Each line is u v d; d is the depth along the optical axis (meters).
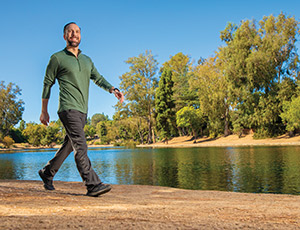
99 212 2.05
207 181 10.18
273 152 22.23
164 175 12.23
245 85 40.59
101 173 13.70
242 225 1.75
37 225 1.47
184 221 1.82
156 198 3.88
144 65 57.06
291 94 37.97
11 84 61.88
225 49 42.44
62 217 1.75
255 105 40.31
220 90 46.06
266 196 4.32
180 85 60.31
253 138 44.59
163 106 58.25
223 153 24.08
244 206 2.94
